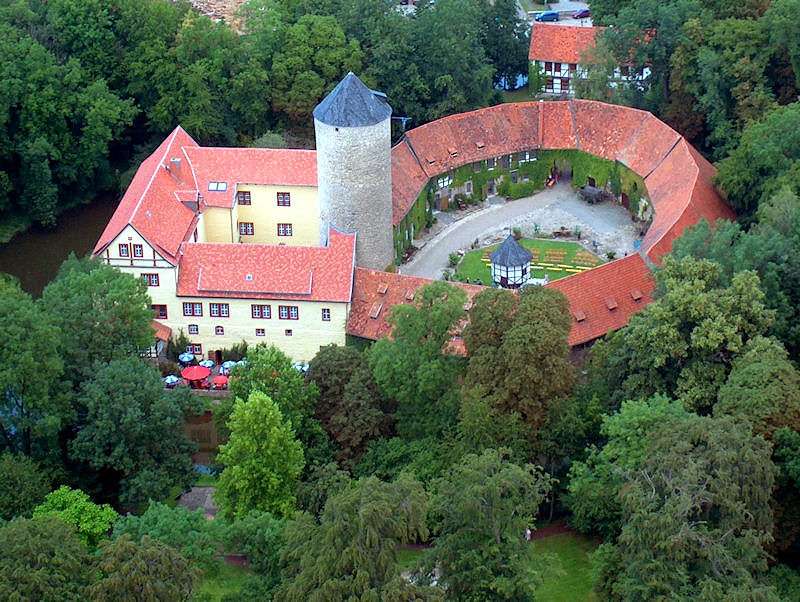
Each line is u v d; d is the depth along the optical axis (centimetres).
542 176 18038
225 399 12444
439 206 17650
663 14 18075
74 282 12412
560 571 9006
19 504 10600
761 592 8025
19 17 18650
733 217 15488
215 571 9569
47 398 11169
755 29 17312
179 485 11594
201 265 14088
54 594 7931
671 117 18225
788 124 14850
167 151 15775
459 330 12581
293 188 15788
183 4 19625
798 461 9625
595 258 16188
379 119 14762
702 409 10931
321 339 14050
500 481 8600
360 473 11412
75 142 18512
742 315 11100
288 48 18862
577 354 13262
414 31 19262
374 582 7969
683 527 8362
